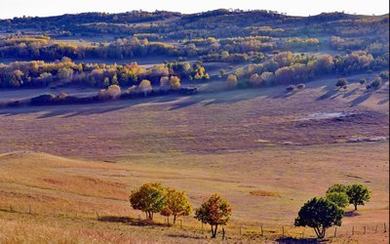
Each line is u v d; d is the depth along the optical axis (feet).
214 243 161.07
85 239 71.77
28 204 202.08
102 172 268.62
